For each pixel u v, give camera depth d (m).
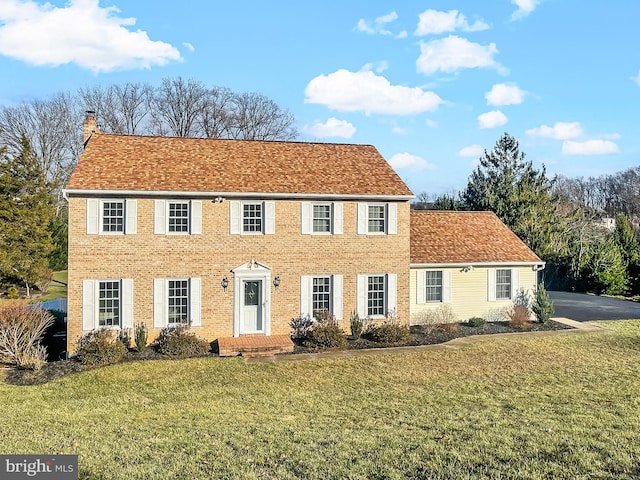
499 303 26.06
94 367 17.52
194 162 22.23
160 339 20.30
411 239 25.94
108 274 19.77
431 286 25.08
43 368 17.58
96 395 14.70
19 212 31.98
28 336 18.70
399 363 18.38
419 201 81.81
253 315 21.66
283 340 20.66
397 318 23.22
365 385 15.72
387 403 13.66
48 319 19.77
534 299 26.56
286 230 21.80
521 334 23.23
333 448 9.86
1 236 31.55
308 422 11.88
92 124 24.08
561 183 93.44
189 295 20.70
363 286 22.81
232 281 21.16
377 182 23.52
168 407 13.44
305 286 22.03
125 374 16.75
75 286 19.39
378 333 21.55
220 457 9.40
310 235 22.09
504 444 9.98
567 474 8.47
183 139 24.03
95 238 19.62
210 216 20.88
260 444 10.16
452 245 26.11
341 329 22.03
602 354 19.67
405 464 8.99
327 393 14.84
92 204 19.56
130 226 19.94
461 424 11.46
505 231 28.27
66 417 12.38
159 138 23.67
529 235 42.06
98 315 19.77
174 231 20.61
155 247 20.27
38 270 33.25
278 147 25.12
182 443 10.23
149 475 8.51
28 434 10.81
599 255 39.81
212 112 59.56
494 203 43.72
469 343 21.41
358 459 9.26
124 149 22.19
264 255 21.52
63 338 23.31
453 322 24.05
